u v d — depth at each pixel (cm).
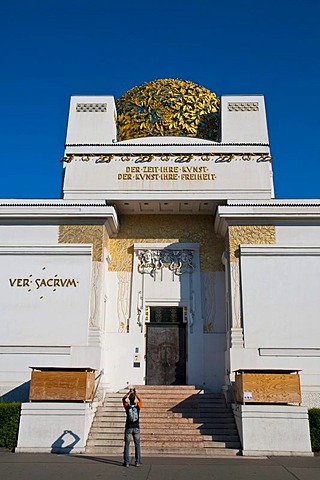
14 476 974
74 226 1844
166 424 1452
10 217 1834
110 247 2020
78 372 1377
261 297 1734
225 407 1563
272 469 1067
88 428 1372
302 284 1745
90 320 1733
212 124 2138
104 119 2064
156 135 2064
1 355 1697
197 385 1830
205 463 1149
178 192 1914
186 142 2014
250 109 2062
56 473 1006
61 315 1742
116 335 1895
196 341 1888
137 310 1928
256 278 1755
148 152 1978
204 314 1930
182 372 1880
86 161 1972
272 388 1352
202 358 1867
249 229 1814
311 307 1720
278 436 1288
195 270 1978
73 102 2095
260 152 1972
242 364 1658
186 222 2055
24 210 1828
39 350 1700
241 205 1847
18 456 1222
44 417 1321
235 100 2077
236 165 1956
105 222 1855
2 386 1653
